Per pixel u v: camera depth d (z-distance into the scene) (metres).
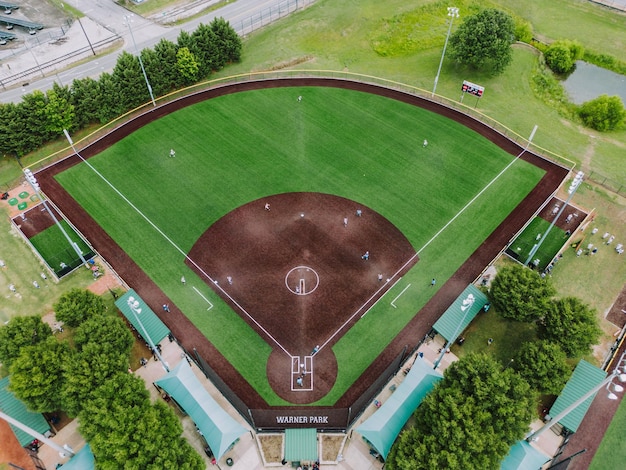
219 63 87.62
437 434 38.66
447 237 61.06
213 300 54.50
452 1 108.12
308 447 42.00
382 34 98.44
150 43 96.88
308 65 90.06
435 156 72.25
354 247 59.78
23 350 42.62
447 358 50.03
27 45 97.38
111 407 40.06
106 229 61.94
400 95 83.50
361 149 73.31
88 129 76.81
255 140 74.56
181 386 45.00
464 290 54.22
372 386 47.59
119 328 46.03
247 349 50.56
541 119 80.06
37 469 42.28
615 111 77.81
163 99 82.00
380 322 52.75
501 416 39.66
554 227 62.16
